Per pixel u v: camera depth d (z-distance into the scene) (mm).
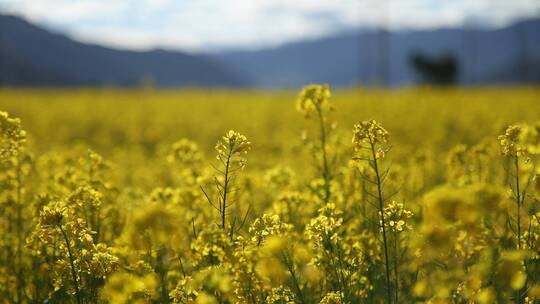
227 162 4562
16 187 6152
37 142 19047
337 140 7129
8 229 6000
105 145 20297
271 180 7441
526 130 4242
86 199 5145
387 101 33250
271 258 4031
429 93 42281
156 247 4793
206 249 4082
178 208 5750
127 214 6234
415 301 4395
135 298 3781
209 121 26875
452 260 4426
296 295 4496
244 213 6430
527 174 5020
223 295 3971
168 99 41969
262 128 23688
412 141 17547
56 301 4812
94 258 4301
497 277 3434
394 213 4316
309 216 6051
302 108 6461
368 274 4789
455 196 3287
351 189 6211
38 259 5086
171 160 7699
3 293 5117
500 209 4457
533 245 4215
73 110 31703
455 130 21047
